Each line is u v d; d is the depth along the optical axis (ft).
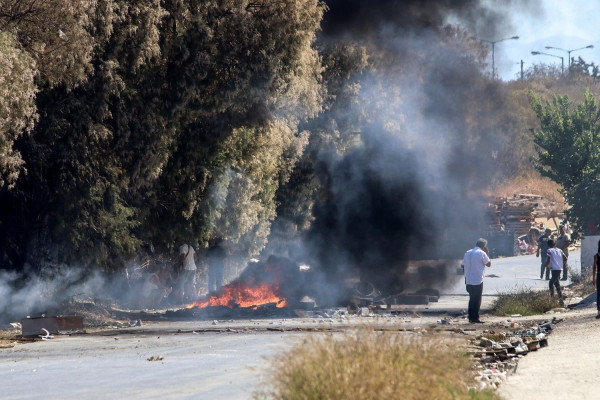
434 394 67.15
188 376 102.89
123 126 232.73
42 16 194.29
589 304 229.45
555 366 107.24
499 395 81.00
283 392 66.90
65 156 219.41
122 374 107.14
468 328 172.96
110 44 223.10
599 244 180.34
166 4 240.32
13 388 96.89
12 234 224.94
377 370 65.36
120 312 239.09
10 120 184.34
